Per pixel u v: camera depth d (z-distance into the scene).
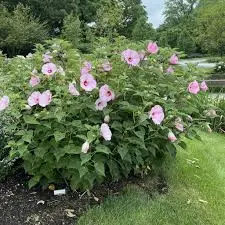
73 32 24.09
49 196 3.63
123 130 3.55
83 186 3.59
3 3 33.06
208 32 23.17
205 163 4.97
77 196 3.66
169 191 4.05
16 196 3.59
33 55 4.29
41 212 3.43
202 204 3.92
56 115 3.29
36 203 3.53
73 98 3.55
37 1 34.56
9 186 3.72
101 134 3.26
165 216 3.55
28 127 3.51
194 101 4.13
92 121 3.53
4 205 3.47
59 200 3.59
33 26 27.44
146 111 3.68
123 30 40.12
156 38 33.84
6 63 4.98
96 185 3.85
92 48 4.46
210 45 23.38
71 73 3.71
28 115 3.48
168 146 3.74
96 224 3.32
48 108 3.55
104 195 3.76
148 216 3.49
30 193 3.65
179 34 33.91
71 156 3.39
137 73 3.89
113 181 3.95
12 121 3.67
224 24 22.58
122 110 3.63
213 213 3.78
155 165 3.93
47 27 33.72
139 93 3.53
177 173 4.46
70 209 3.50
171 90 3.92
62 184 3.76
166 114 3.71
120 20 21.59
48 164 3.50
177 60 4.16
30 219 3.34
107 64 3.71
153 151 3.65
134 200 3.69
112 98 3.49
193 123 4.11
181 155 5.05
